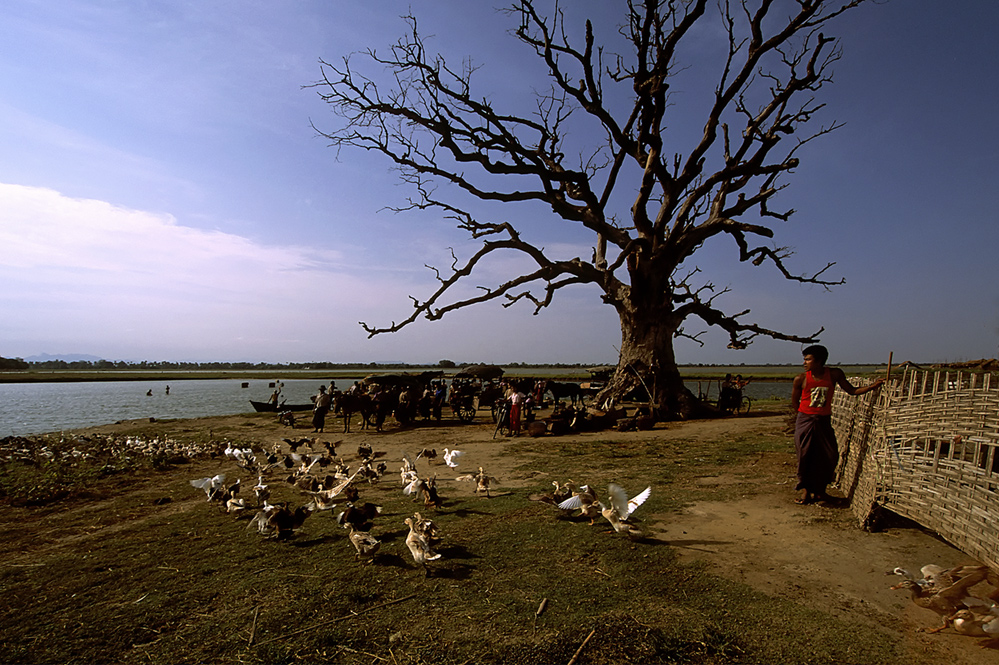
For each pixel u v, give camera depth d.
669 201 24.50
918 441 6.16
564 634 4.27
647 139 22.67
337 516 8.48
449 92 24.38
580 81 23.69
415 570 5.82
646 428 20.58
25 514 9.73
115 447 17.11
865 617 4.54
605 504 8.33
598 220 26.28
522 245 26.70
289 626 4.64
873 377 8.62
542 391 31.22
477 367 34.25
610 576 5.46
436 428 23.14
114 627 4.80
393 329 25.95
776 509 7.76
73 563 6.72
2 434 28.80
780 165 24.39
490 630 4.40
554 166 28.05
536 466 12.86
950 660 3.87
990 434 5.01
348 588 5.38
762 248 28.89
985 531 4.84
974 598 4.16
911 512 6.01
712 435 17.53
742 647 4.10
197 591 5.53
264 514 7.42
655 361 25.25
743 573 5.49
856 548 6.09
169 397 62.81
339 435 21.75
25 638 4.65
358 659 4.09
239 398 61.12
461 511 8.44
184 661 4.18
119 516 9.36
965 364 9.79
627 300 26.67
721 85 22.36
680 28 20.98
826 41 22.23
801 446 7.95
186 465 15.36
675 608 4.71
